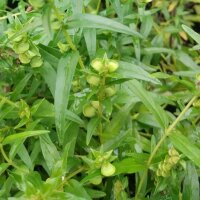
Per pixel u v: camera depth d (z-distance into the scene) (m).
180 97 0.34
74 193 0.28
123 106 0.36
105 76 0.27
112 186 0.33
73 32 0.31
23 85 0.33
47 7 0.25
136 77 0.28
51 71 0.32
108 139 0.34
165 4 0.50
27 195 0.24
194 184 0.31
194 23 0.55
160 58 0.49
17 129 0.32
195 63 0.45
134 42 0.40
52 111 0.31
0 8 0.37
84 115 0.32
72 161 0.31
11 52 0.34
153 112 0.29
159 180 0.29
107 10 0.39
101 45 0.39
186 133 0.36
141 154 0.29
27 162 0.29
